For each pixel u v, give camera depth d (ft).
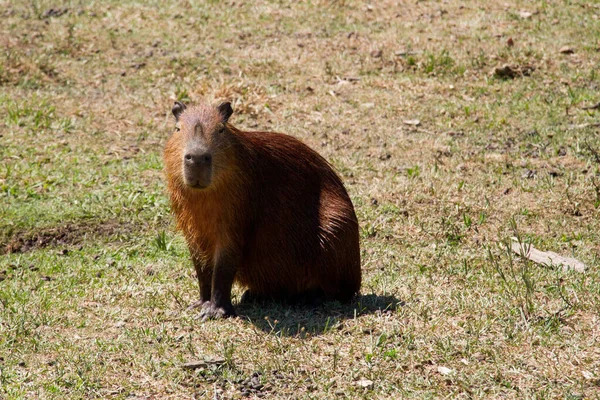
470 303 30.27
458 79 56.13
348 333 28.19
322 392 24.67
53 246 38.45
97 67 58.95
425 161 46.11
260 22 65.00
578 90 53.67
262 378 25.40
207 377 25.55
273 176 30.07
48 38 62.64
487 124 50.16
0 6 67.36
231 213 29.12
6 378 25.59
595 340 27.09
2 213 40.81
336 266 30.50
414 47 60.29
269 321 29.32
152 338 28.17
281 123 51.11
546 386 24.36
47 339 28.37
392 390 24.63
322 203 30.71
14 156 46.88
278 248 30.27
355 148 47.96
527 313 28.99
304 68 58.18
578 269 33.58
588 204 40.50
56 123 51.06
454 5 67.00
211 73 57.67
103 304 31.53
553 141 47.37
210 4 67.87
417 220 39.50
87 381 25.43
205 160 27.32
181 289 33.01
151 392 24.90
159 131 50.72
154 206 41.57
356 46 60.90
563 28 62.28
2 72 56.75
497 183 43.01
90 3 68.33
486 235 38.11
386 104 53.26
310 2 67.82
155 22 65.26
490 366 25.66
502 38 61.00
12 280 34.50
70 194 42.86
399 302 30.81
